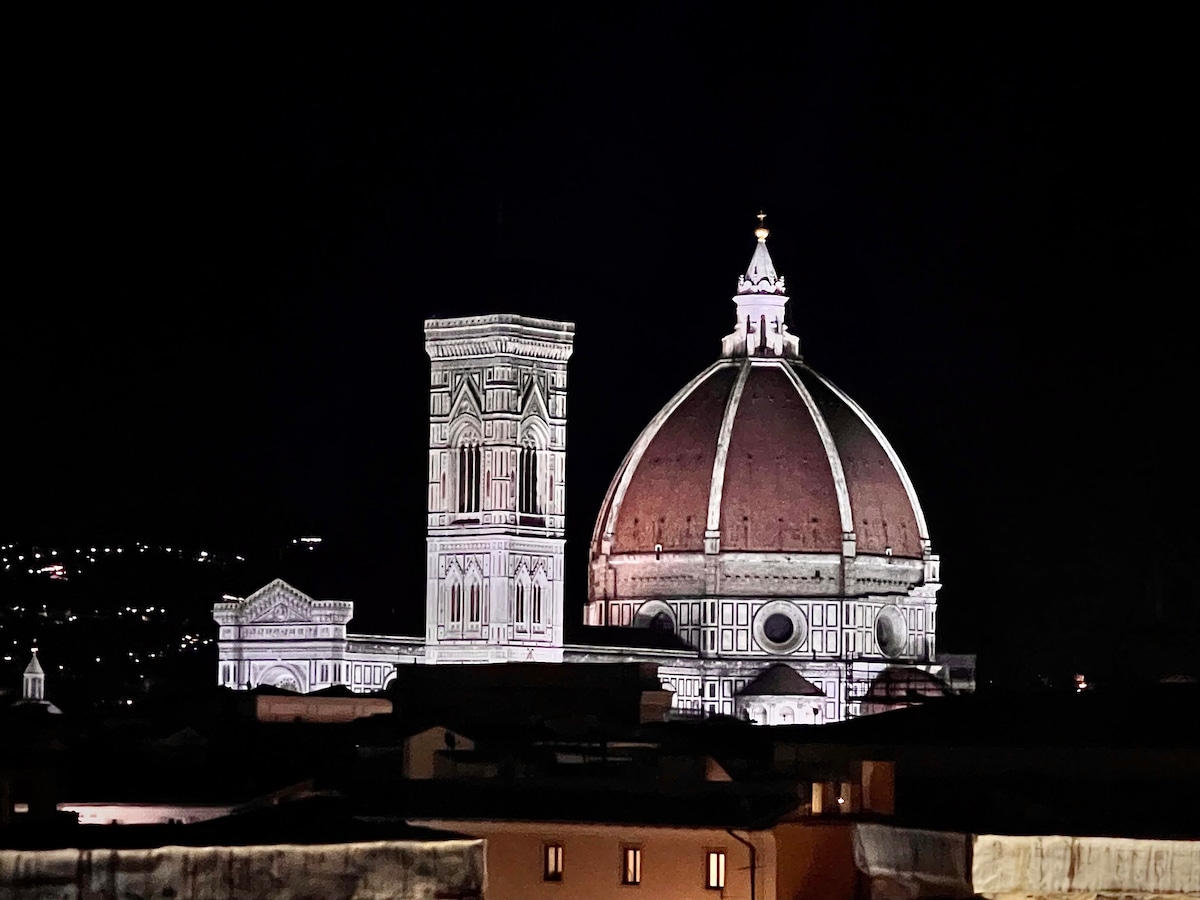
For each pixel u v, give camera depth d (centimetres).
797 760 17550
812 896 13100
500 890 13688
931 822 10294
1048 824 10606
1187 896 8794
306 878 8456
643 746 19425
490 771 16925
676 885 13475
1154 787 16150
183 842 8731
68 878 8212
